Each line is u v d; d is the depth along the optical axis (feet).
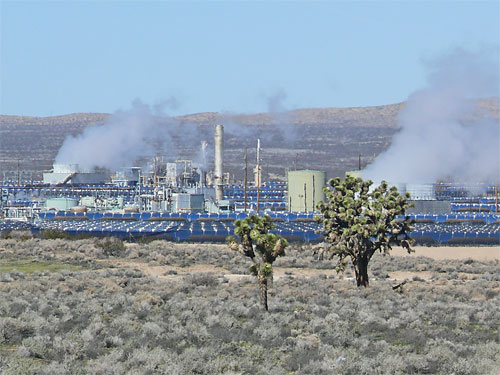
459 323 183.52
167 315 190.08
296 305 210.59
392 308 210.38
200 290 253.65
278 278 310.24
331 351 142.00
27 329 159.12
